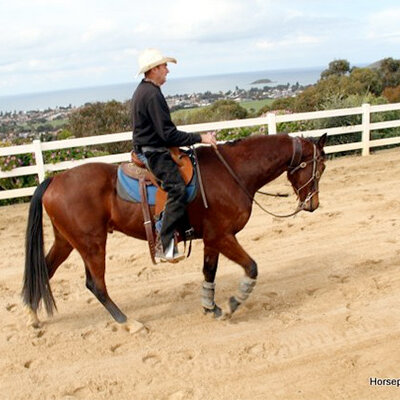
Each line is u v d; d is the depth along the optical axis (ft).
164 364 12.68
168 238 13.28
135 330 14.24
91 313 15.80
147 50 12.71
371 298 15.60
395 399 10.92
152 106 12.50
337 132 37.32
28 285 13.98
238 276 18.10
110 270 19.54
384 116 41.91
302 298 16.01
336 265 18.34
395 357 12.41
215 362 12.65
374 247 19.81
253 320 14.78
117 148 41.96
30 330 14.69
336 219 23.80
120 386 11.92
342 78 81.82
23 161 31.04
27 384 12.17
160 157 13.00
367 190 28.43
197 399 11.25
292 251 20.17
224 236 14.17
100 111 48.98
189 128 32.78
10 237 24.35
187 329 14.44
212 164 14.03
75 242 13.79
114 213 13.80
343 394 11.17
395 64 88.12
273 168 14.62
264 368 12.30
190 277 18.28
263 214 25.62
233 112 62.49
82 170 13.87
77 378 12.31
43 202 13.76
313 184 15.21
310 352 12.87
